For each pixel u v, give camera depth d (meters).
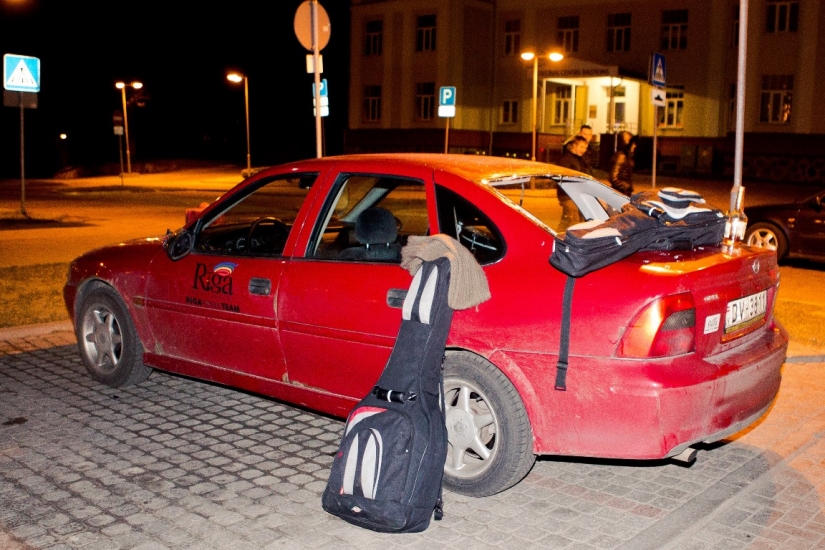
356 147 48.78
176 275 5.67
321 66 9.08
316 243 5.03
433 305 3.99
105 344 6.29
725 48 37.66
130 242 6.36
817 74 35.06
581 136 12.02
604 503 4.39
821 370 6.89
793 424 5.62
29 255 13.08
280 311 5.01
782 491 4.59
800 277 12.22
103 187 36.38
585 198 5.77
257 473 4.73
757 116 36.94
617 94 41.28
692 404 3.88
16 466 4.75
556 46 43.03
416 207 5.52
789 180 36.09
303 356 4.95
